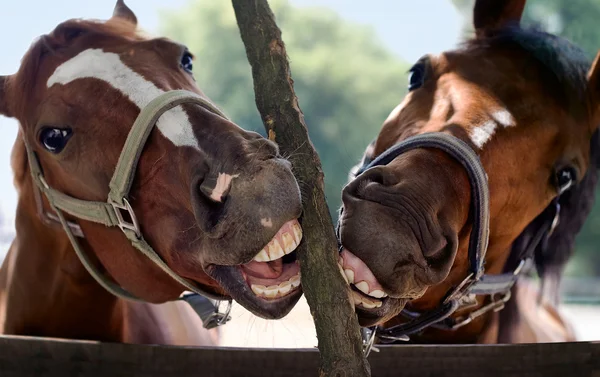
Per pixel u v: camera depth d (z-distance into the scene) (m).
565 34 2.74
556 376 1.83
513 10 2.58
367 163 2.37
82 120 1.92
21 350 1.84
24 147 2.24
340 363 1.47
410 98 2.36
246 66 19.69
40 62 2.06
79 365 1.83
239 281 1.61
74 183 2.01
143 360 1.82
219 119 1.71
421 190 1.71
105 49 2.00
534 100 2.20
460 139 1.95
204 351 1.81
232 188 1.50
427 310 2.24
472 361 1.82
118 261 2.05
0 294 2.55
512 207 2.16
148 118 1.78
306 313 3.50
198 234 1.69
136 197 1.85
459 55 2.37
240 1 1.76
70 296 2.31
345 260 1.67
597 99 2.39
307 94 18.38
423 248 1.65
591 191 2.50
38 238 2.30
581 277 13.80
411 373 1.81
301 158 1.61
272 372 1.80
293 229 1.52
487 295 2.42
